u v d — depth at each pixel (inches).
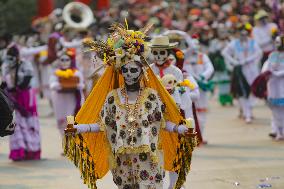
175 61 1053.2
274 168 1059.9
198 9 2716.5
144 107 765.3
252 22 2226.9
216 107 1855.3
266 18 1900.8
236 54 1612.9
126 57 763.4
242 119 1612.9
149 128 763.4
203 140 1300.4
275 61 1316.4
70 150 756.0
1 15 2886.3
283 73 1295.5
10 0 2908.5
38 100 2132.1
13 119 856.9
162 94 776.9
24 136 1186.6
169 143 791.7
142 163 765.3
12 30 2893.7
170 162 794.2
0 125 850.1
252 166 1078.4
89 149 774.5
